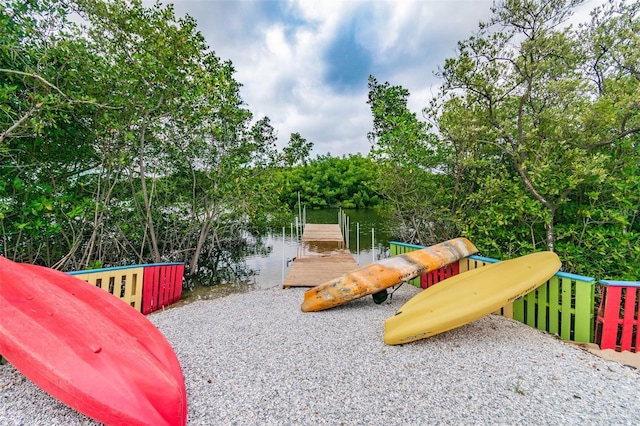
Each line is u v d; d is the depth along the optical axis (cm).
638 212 406
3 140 398
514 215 435
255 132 828
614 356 260
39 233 475
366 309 409
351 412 195
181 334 331
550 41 397
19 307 207
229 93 659
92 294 275
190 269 741
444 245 431
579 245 404
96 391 162
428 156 591
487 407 196
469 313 275
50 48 409
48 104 389
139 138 562
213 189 672
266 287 620
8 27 373
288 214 986
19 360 175
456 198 566
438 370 244
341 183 2980
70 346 185
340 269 627
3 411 193
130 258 738
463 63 457
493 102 472
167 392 174
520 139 435
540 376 231
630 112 359
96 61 455
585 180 387
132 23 500
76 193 527
